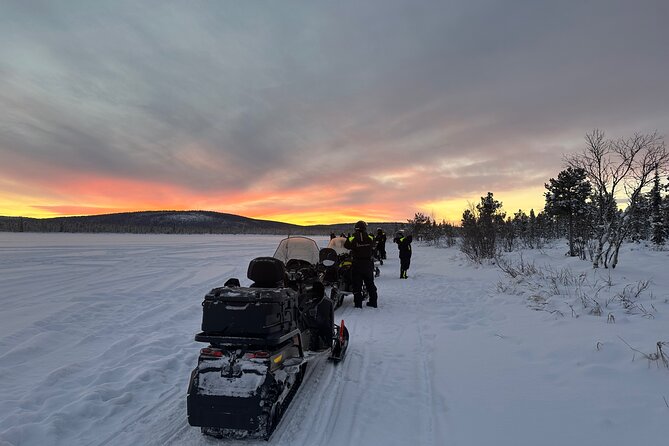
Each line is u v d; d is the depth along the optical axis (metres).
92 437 3.76
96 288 12.19
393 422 3.96
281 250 7.48
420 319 8.28
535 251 21.64
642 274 10.65
